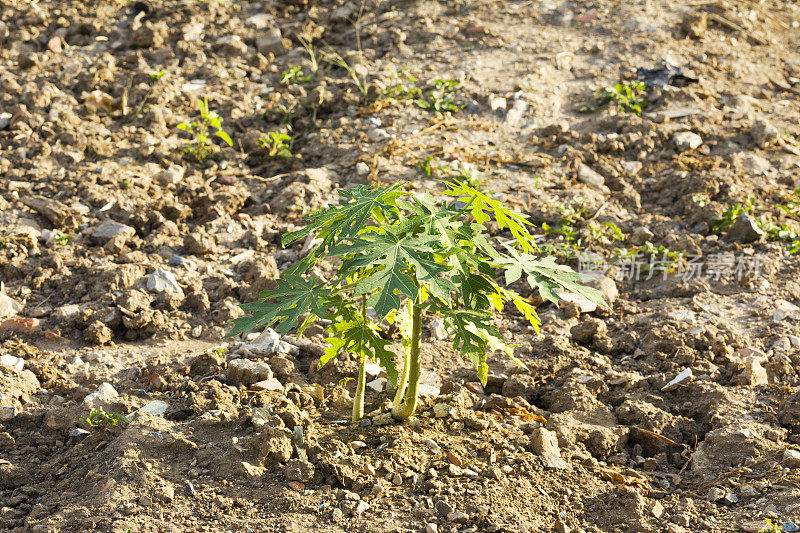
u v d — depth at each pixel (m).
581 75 10.06
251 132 8.83
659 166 8.56
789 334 5.95
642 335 6.06
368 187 4.56
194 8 11.59
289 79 10.16
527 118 9.25
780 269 6.91
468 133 8.96
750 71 10.50
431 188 7.90
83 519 4.04
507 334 6.04
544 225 7.25
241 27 11.38
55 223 7.23
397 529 4.02
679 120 9.28
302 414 4.84
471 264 4.36
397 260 3.91
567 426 4.93
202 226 7.48
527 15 11.62
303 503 4.19
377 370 5.46
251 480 4.36
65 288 6.47
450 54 10.59
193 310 6.30
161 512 4.09
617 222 7.62
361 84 9.92
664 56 10.45
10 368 5.33
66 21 11.12
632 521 4.17
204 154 8.52
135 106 9.43
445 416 4.99
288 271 4.45
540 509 4.23
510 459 4.61
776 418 4.98
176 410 4.97
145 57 10.52
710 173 8.26
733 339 5.89
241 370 5.28
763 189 8.10
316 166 8.62
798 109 9.80
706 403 5.22
